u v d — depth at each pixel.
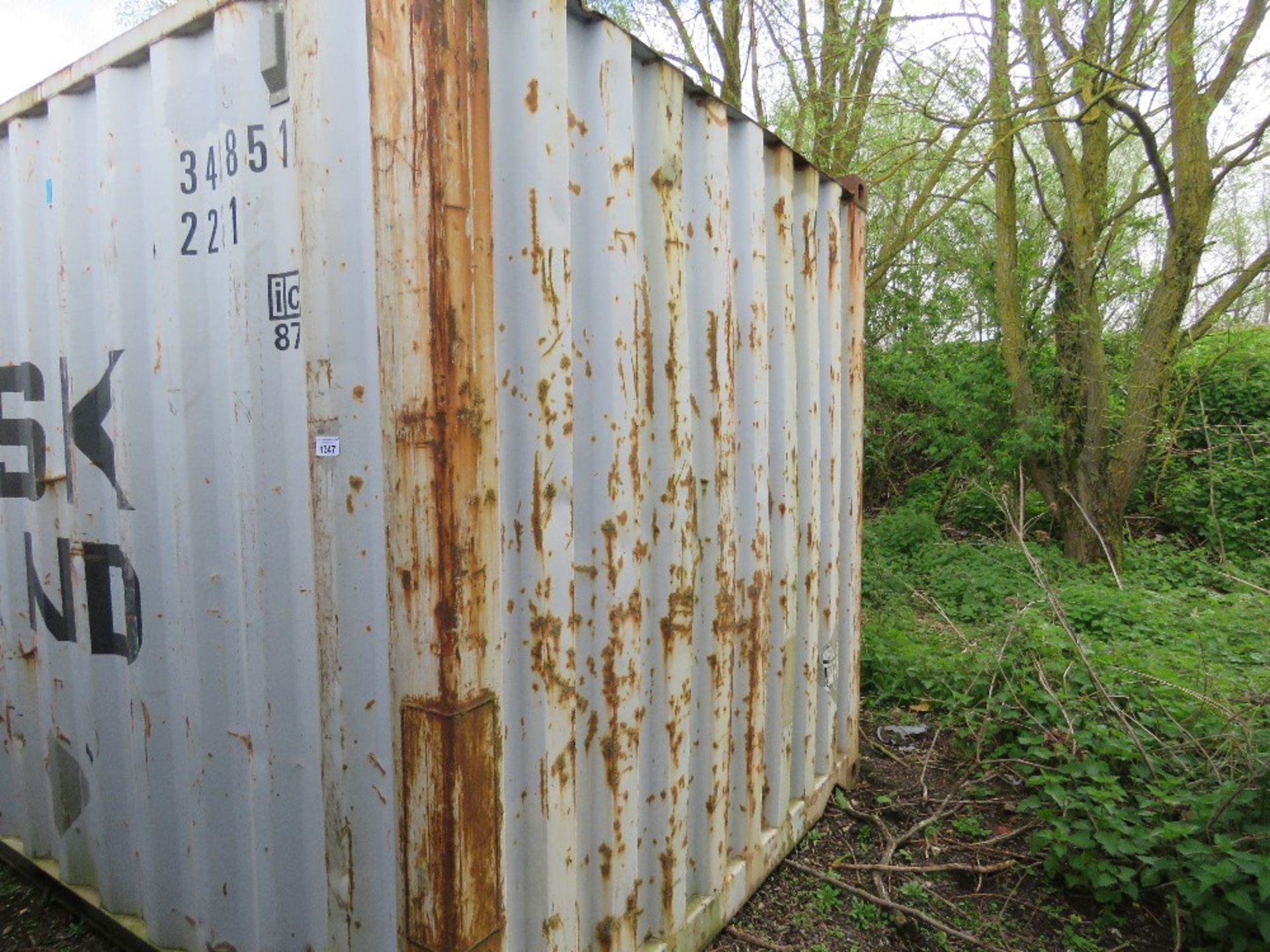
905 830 3.00
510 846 1.61
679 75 1.98
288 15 1.56
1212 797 2.55
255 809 1.84
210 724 1.91
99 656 2.18
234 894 1.93
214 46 1.73
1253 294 8.95
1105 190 7.51
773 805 2.62
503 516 1.55
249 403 1.74
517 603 1.59
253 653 1.79
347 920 1.66
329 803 1.67
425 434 1.36
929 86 7.14
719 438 2.18
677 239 2.00
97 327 2.12
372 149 1.38
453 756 1.39
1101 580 6.72
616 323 1.77
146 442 2.01
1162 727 3.04
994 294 8.60
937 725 3.93
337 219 1.53
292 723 1.76
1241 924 2.34
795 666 2.74
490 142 1.47
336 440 1.56
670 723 2.05
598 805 1.84
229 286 1.76
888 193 9.58
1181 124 6.91
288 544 1.72
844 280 3.09
